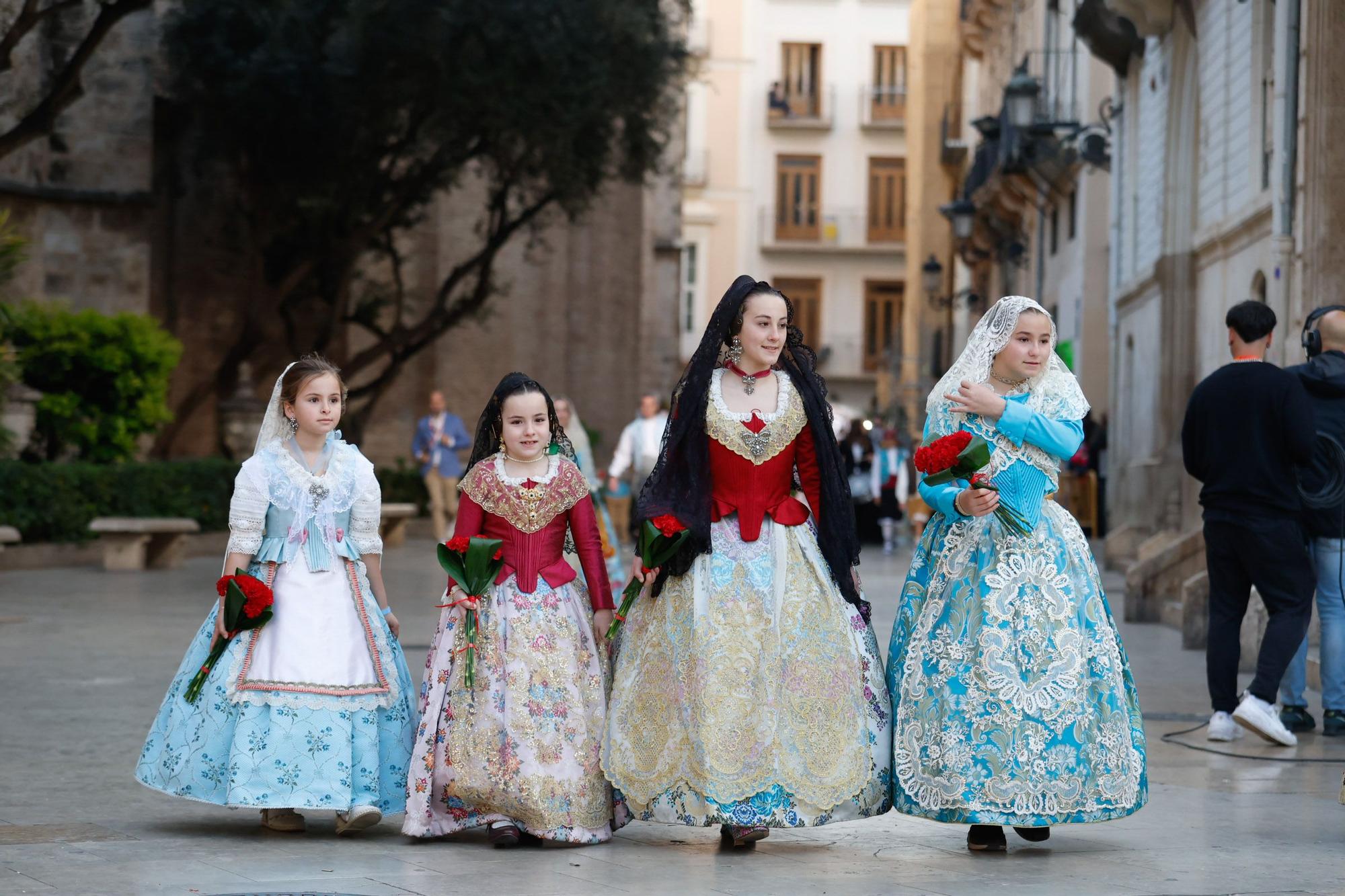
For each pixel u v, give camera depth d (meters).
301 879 5.37
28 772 7.43
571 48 24.64
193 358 30.66
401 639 12.96
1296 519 8.50
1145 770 6.12
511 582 6.25
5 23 24.70
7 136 19.55
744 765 5.84
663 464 6.09
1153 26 19.67
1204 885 5.41
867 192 65.94
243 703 6.08
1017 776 5.87
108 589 17.28
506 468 6.33
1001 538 6.09
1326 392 8.86
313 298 31.58
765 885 5.37
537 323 36.06
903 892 5.27
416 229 34.00
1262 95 16.05
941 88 51.38
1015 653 5.96
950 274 50.62
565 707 6.12
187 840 6.06
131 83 27.11
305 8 24.47
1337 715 8.95
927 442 6.44
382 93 24.53
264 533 6.32
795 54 65.88
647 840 6.27
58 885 5.23
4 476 19.59
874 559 24.97
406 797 6.19
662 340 41.56
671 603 6.04
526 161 26.55
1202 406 8.73
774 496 6.11
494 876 5.48
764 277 65.88
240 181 27.94
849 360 65.75
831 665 6.00
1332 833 6.39
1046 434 6.14
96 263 27.00
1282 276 13.69
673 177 41.50
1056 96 30.39
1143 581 15.16
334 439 6.55
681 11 27.67
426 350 34.59
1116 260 23.31
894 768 6.07
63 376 22.11
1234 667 8.70
